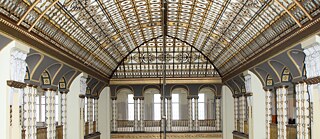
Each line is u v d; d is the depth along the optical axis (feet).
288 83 87.97
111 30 100.58
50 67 81.46
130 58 136.67
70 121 100.32
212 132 138.92
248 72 101.24
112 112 141.90
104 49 108.88
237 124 128.47
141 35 121.19
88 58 101.91
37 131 78.18
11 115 56.95
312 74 63.41
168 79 140.46
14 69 57.11
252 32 84.17
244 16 80.89
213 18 95.25
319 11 54.19
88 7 76.84
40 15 60.39
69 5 68.69
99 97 136.67
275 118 101.30
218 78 140.36
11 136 57.31
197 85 142.20
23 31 57.00
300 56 70.64
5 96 55.01
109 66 128.57
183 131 139.54
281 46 72.08
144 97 146.20
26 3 54.29
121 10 90.99
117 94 149.18
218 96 140.97
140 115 142.31
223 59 120.47
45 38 68.54
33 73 69.31
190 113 142.00
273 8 67.10
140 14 99.86
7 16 52.01
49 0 60.29
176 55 136.26
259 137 101.24
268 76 98.17
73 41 83.30
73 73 96.17
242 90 119.55
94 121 128.57
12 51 55.42
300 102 73.92
